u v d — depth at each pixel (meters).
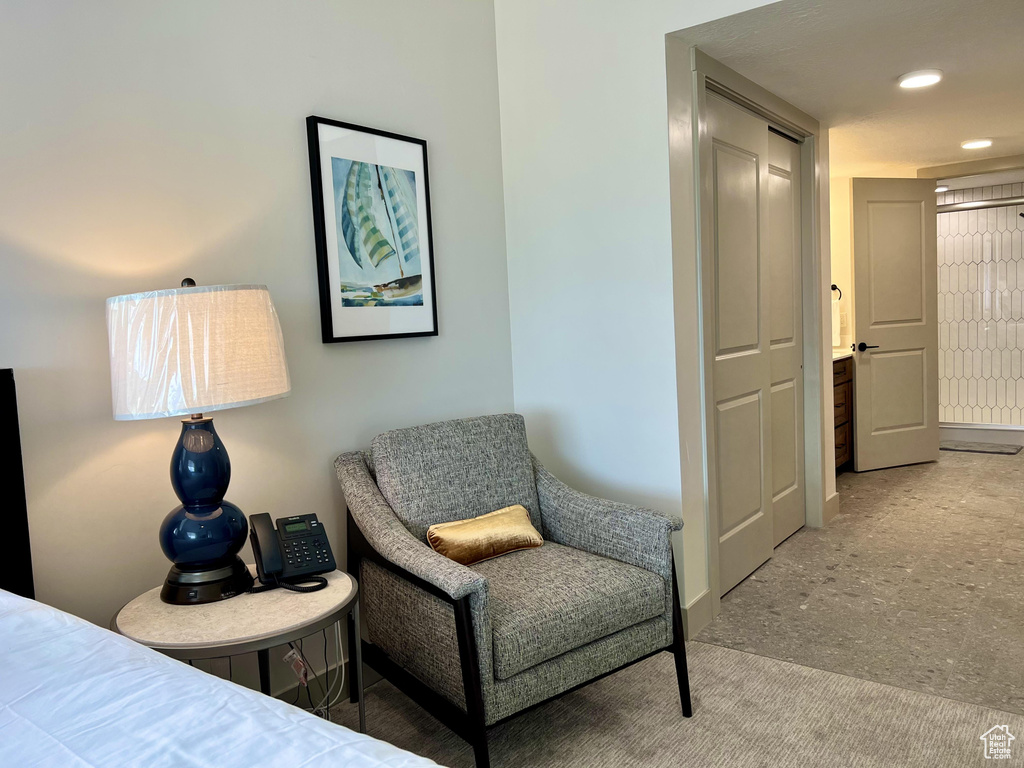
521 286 2.94
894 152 4.53
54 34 1.65
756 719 2.03
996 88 3.17
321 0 2.25
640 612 1.95
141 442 1.82
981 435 5.80
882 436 4.94
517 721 2.07
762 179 3.17
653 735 1.97
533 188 2.85
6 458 1.47
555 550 2.21
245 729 0.88
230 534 1.66
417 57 2.58
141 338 1.51
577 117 2.69
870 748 1.86
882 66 2.84
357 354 2.38
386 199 2.44
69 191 1.68
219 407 1.54
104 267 1.74
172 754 0.83
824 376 3.78
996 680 2.16
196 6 1.93
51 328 1.65
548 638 1.75
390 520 2.01
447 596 1.72
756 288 3.13
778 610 2.75
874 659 2.33
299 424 2.20
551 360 2.87
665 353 2.53
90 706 0.94
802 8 2.26
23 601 1.32
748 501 3.09
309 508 2.23
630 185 2.56
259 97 2.08
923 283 4.96
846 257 5.17
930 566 3.11
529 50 2.81
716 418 2.82
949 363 6.08
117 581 1.78
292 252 2.17
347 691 2.30
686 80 2.56
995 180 5.38
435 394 2.66
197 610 1.59
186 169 1.90
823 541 3.52
